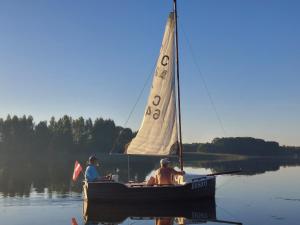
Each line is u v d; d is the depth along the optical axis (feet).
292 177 129.49
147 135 93.71
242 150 453.58
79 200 76.79
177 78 91.91
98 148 481.87
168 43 93.15
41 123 490.08
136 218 59.11
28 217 59.36
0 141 474.90
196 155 430.20
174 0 92.68
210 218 58.49
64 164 252.21
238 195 84.17
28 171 164.45
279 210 64.85
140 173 149.48
